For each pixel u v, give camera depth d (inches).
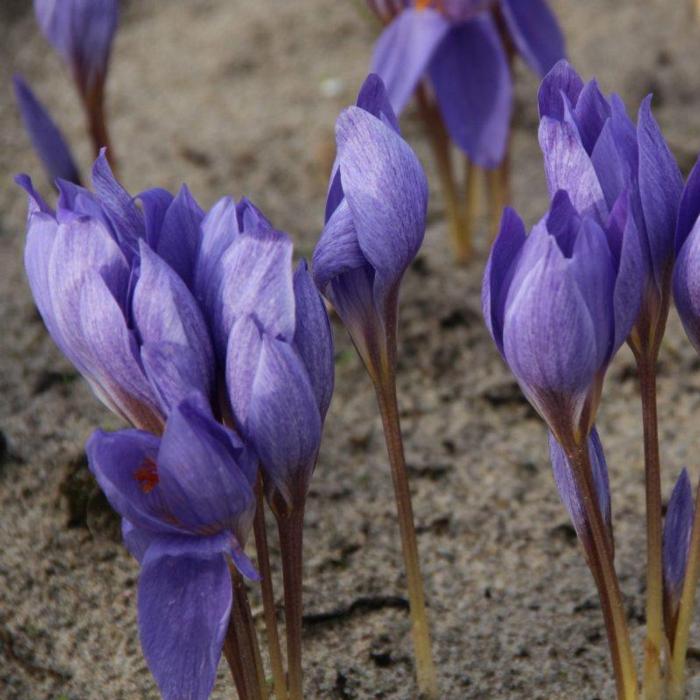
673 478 43.8
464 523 43.2
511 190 57.7
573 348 36.4
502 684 40.6
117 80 68.6
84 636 41.4
